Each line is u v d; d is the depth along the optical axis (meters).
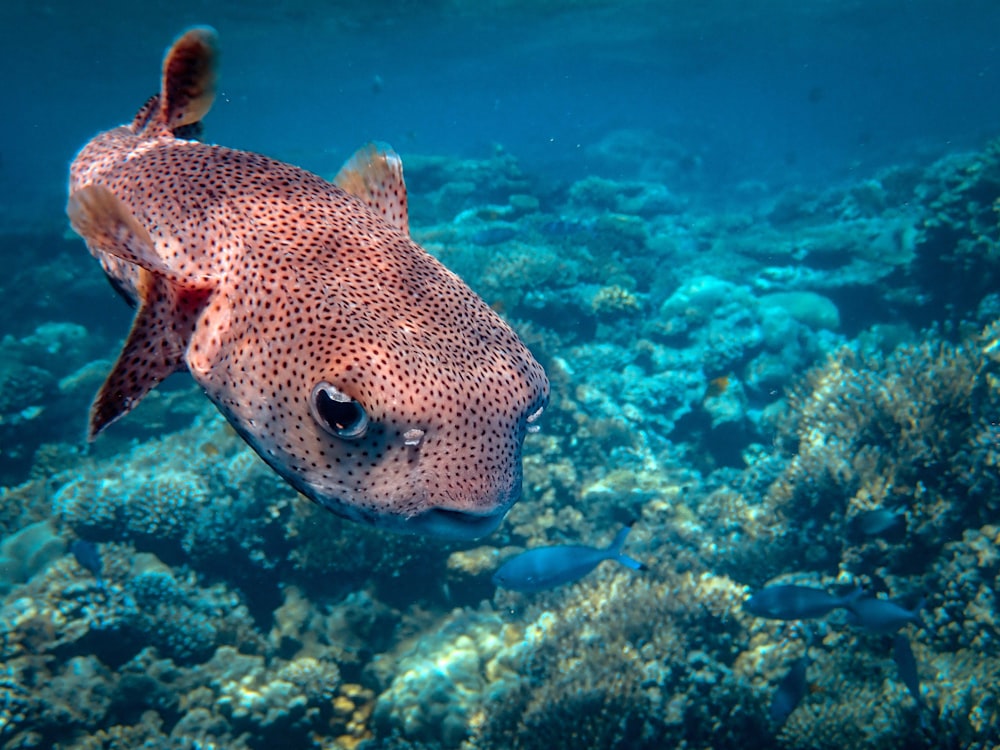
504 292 12.62
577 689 5.47
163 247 1.57
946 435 6.68
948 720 4.97
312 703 6.04
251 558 7.18
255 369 1.38
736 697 5.56
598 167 38.94
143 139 1.97
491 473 1.37
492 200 25.09
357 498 1.36
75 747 5.55
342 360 1.32
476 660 6.49
